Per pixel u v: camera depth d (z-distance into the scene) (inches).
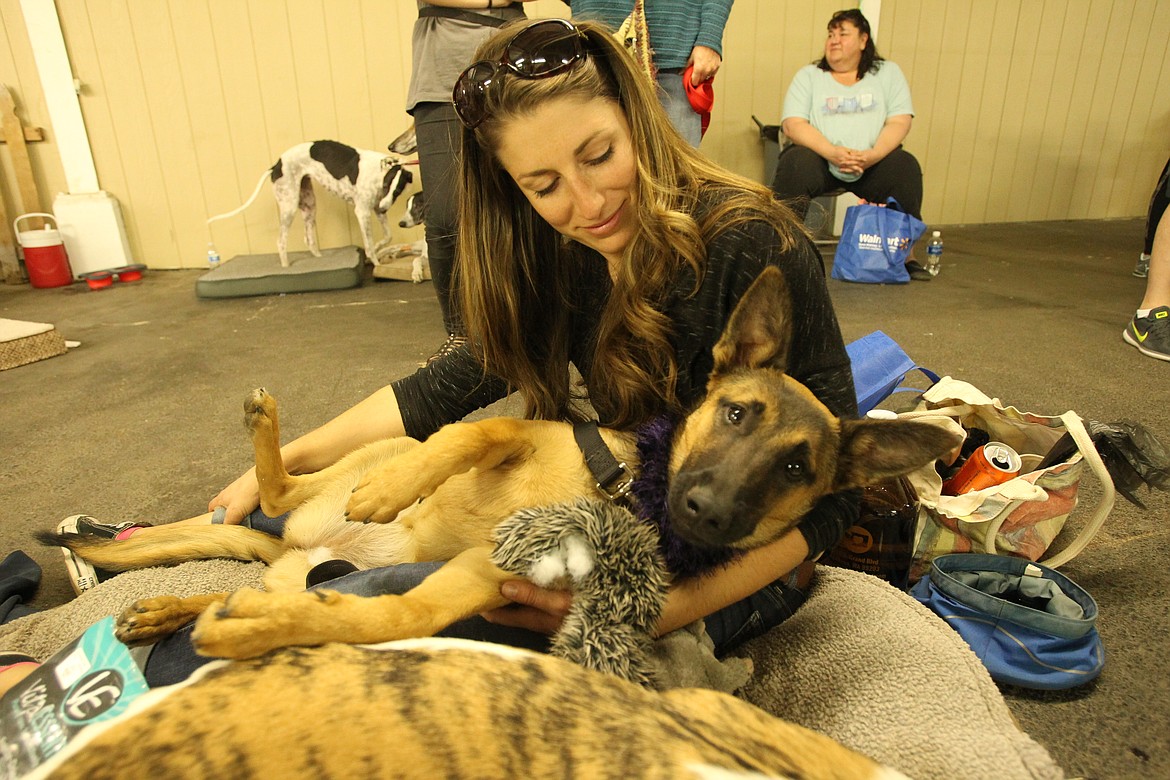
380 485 59.5
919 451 58.4
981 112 349.1
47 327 178.1
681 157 65.5
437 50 134.2
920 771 55.1
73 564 86.5
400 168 253.1
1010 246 307.3
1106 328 186.5
